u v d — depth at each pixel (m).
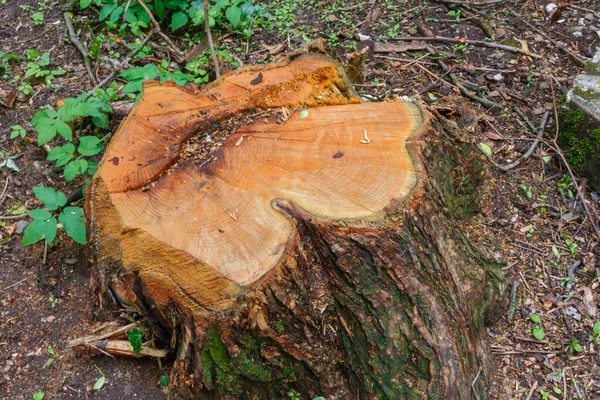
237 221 2.15
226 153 2.41
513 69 4.18
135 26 4.20
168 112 2.58
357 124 2.50
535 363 2.71
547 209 3.36
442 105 3.08
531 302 2.93
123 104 3.61
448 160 2.71
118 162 2.40
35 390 2.54
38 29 4.28
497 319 2.82
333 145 2.41
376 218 2.16
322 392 2.34
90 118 3.55
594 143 3.38
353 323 2.31
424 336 2.27
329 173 2.30
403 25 4.60
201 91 2.79
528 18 4.61
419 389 2.27
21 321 2.74
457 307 2.41
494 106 3.92
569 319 2.87
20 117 3.61
